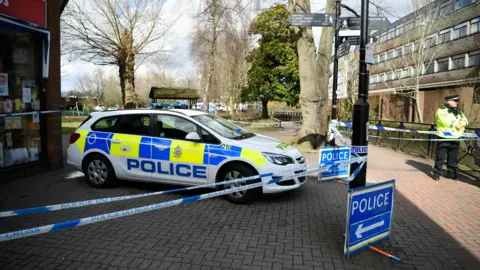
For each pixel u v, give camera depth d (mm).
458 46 27359
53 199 5371
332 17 7832
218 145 5258
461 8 27016
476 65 25594
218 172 5254
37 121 7148
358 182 3867
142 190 5895
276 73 28062
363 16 3748
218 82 36969
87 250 3623
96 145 5926
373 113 24094
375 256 3551
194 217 4621
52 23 7164
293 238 3969
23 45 6797
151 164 5574
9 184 6254
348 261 3424
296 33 11188
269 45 27422
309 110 11164
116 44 21312
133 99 21812
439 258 3529
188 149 5344
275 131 20047
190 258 3455
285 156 5191
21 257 3467
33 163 7020
